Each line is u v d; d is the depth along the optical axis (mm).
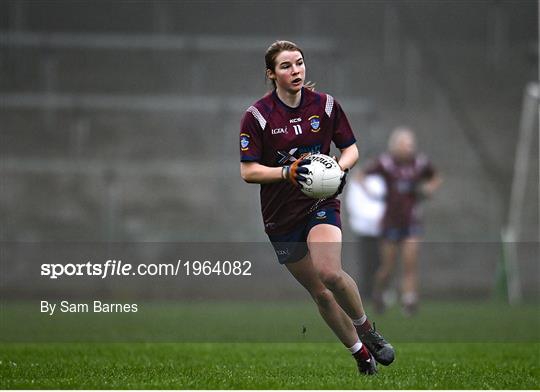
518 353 27016
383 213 46938
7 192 71438
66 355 25203
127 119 79812
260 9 86375
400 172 47188
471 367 22266
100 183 72938
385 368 21734
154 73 84062
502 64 86438
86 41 84125
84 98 80375
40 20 84000
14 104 79438
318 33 86938
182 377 19453
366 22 86875
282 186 20062
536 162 75312
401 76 84875
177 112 80375
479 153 78750
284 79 19672
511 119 82125
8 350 26797
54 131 78188
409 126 80750
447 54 86500
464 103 83375
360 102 80625
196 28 86000
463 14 87438
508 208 74438
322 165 19344
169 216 72062
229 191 74250
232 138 79062
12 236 69625
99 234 70688
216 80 84562
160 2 85438
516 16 87312
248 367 22062
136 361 23531
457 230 72438
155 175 74062
